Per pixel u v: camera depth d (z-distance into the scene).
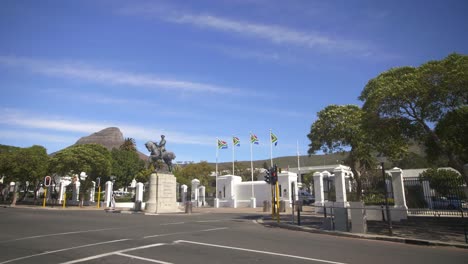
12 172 40.00
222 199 47.53
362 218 15.55
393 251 11.17
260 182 45.75
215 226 17.94
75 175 43.62
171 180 32.31
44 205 39.03
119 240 12.34
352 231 15.72
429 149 18.78
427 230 16.31
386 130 17.25
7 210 30.66
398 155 21.95
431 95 15.68
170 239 12.69
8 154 41.19
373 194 25.98
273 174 21.36
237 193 47.03
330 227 16.92
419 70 16.59
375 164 27.98
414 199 22.83
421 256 10.31
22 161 40.59
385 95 16.12
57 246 11.02
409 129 17.59
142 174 54.75
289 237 14.12
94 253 9.85
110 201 42.28
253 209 37.75
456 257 10.26
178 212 31.00
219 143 51.47
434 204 22.12
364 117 18.25
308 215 27.42
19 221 19.48
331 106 24.83
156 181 30.95
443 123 16.56
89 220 20.44
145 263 8.60
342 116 23.91
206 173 66.88
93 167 41.94
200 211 33.47
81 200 40.38
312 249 11.07
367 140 22.47
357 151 23.00
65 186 48.22
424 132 17.62
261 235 14.48
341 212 16.31
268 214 28.45
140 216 24.81
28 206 39.59
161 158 32.47
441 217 19.28
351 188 27.73
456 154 17.83
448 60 15.88
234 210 35.75
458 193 20.95
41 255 9.55
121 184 59.19
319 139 24.59
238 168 74.12
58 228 16.08
